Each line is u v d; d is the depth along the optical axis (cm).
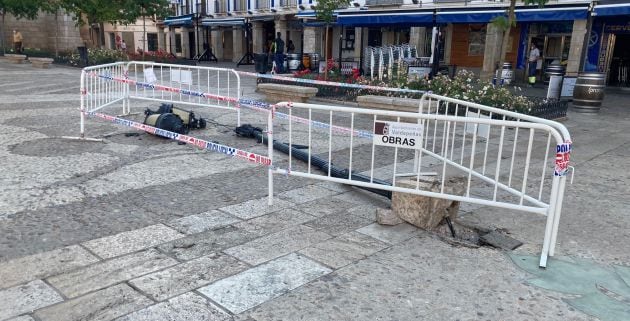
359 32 2505
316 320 295
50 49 3631
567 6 1509
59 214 449
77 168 597
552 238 386
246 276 345
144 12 2805
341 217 466
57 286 323
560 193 369
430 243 414
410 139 424
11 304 300
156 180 563
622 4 1395
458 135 902
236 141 780
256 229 430
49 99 1205
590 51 1950
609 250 412
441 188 430
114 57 2433
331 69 1630
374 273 357
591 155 774
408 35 2391
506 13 1526
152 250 382
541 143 859
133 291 320
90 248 381
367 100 1030
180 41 4222
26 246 380
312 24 2270
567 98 1408
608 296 336
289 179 584
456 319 302
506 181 611
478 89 1095
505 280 354
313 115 1078
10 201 475
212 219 451
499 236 434
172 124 773
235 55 3416
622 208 520
